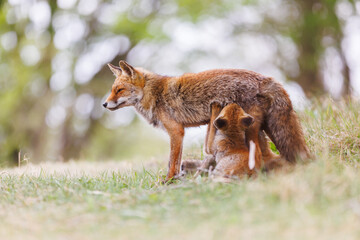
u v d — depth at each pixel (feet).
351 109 44.09
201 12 108.78
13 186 32.71
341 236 19.45
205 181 29.76
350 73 98.32
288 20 106.52
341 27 98.94
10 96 118.42
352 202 23.11
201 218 22.74
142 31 110.22
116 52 113.91
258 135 34.19
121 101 39.86
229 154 32.45
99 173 39.86
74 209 25.49
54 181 33.55
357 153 36.24
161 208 24.84
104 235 21.27
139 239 20.45
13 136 112.06
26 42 116.06
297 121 33.65
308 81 102.37
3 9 111.14
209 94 35.86
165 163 49.21
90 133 115.34
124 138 143.95
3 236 21.91
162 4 112.47
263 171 32.04
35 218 24.27
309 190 24.27
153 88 39.01
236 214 22.65
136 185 32.12
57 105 116.26
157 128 39.88
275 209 22.65
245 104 34.37
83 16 114.83
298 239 19.34
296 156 32.40
